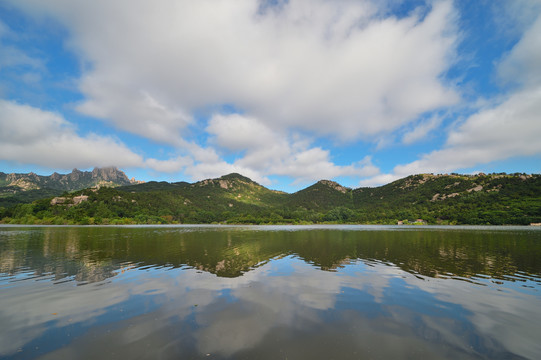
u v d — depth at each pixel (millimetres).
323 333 9609
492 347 8672
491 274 19312
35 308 12156
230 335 9406
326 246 37250
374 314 11484
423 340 9125
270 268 21500
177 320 10750
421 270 20688
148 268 21359
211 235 59656
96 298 13602
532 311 11961
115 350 8320
